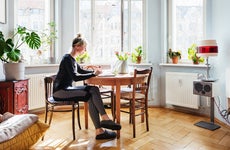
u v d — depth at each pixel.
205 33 3.67
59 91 2.57
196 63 3.73
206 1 3.56
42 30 4.12
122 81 2.62
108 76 2.66
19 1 3.86
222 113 3.11
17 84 2.79
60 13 4.17
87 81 2.82
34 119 2.28
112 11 4.40
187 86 3.71
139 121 3.29
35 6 4.05
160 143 2.46
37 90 3.71
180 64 3.86
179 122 3.25
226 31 3.04
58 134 2.76
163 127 3.01
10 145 1.97
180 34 4.10
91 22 4.38
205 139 2.56
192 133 2.77
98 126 2.59
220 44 3.22
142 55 4.33
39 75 3.73
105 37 4.42
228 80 2.97
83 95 2.54
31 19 4.01
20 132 2.10
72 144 2.44
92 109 2.59
